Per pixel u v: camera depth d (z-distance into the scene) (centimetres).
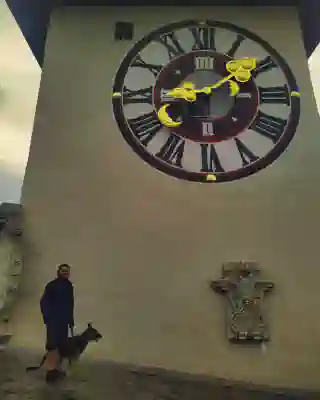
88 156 1049
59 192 1014
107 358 873
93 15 1211
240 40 1170
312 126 1070
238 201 999
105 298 922
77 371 802
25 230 977
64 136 1068
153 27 1190
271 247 959
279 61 1140
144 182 1023
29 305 912
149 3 1216
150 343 886
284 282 928
